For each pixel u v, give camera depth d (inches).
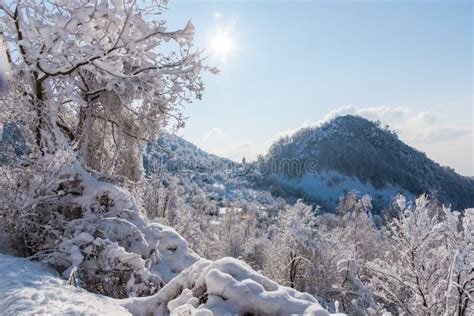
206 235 1227.2
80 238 244.2
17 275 184.9
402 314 360.2
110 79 327.6
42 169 260.2
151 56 337.4
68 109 394.0
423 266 362.0
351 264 566.6
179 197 837.8
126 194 297.9
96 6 289.4
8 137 289.1
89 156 383.9
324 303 538.0
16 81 301.3
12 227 254.1
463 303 327.6
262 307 147.3
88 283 236.2
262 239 1133.7
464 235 341.7
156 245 275.6
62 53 290.4
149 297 185.5
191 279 179.9
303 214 646.5
